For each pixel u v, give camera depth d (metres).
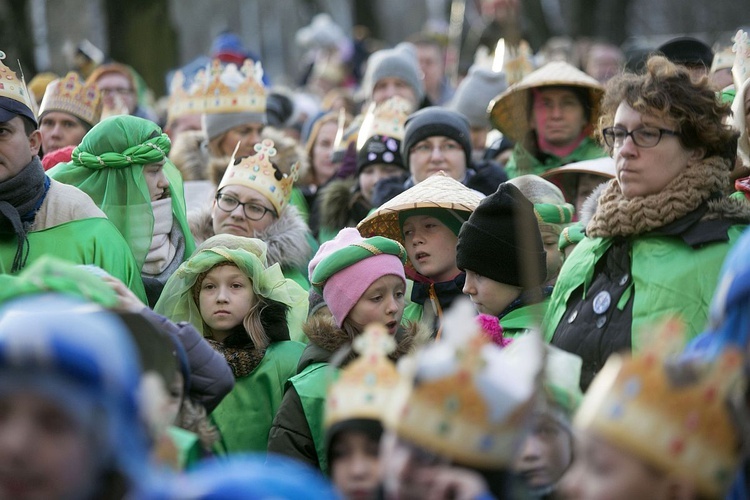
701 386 5.44
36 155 10.78
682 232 8.59
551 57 22.86
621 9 42.97
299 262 12.37
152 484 5.34
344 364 9.48
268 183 12.45
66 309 5.36
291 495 5.46
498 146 15.53
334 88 29.34
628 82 8.79
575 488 5.57
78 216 10.68
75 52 20.73
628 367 5.50
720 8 54.84
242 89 15.08
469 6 28.22
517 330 9.30
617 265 8.84
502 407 5.61
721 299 6.22
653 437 5.39
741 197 9.84
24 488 4.89
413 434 5.57
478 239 9.62
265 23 70.00
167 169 12.38
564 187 12.83
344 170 15.45
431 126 12.98
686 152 8.67
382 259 9.86
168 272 11.83
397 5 72.19
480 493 5.53
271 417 10.23
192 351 7.81
